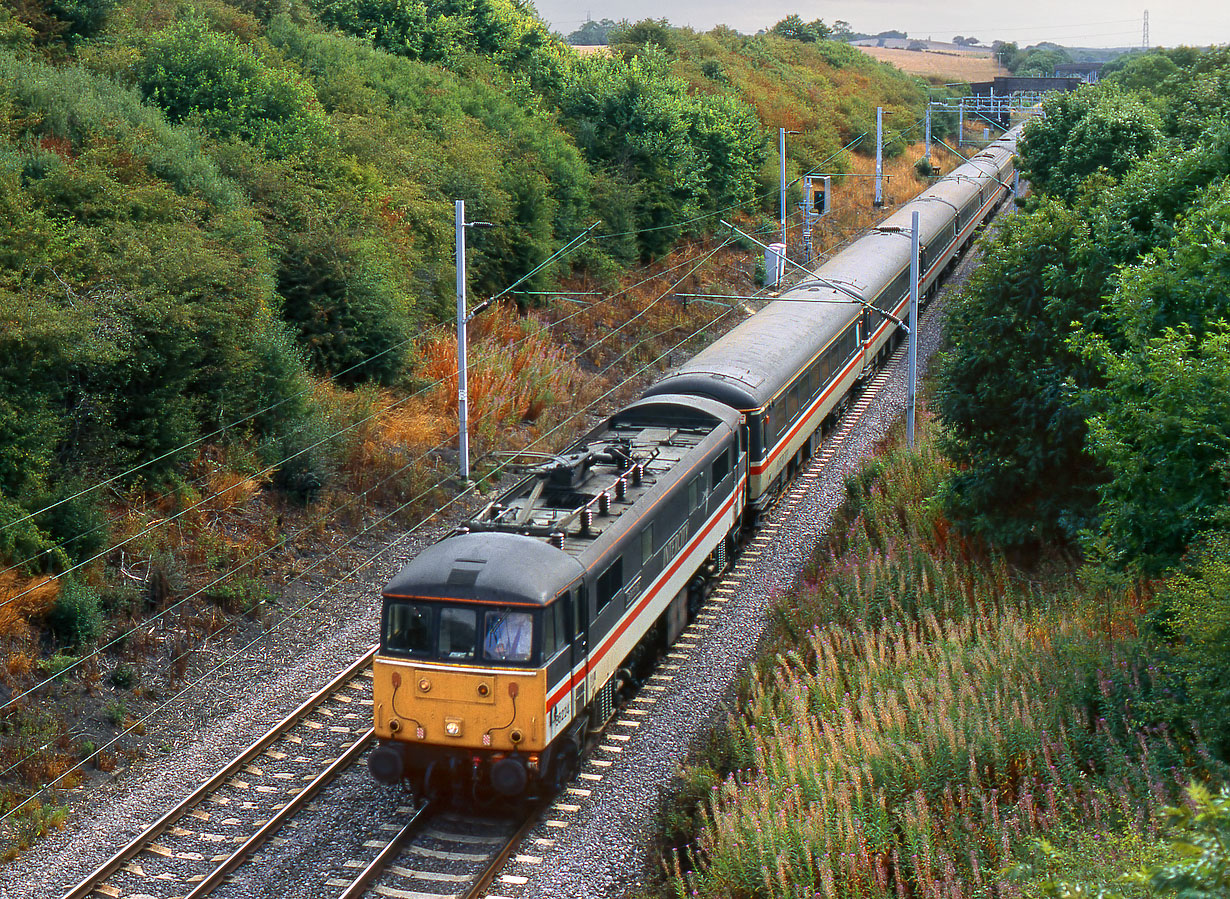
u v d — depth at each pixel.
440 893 11.41
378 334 26.03
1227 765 10.73
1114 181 20.66
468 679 12.29
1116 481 13.57
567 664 12.91
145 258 20.05
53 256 19.31
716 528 19.50
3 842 12.52
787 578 20.33
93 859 12.10
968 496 19.23
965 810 11.23
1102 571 15.05
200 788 13.35
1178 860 5.89
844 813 11.14
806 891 10.14
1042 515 18.52
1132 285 14.48
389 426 25.09
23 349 17.05
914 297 25.58
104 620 16.73
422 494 23.39
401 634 12.61
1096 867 9.26
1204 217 14.45
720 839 11.51
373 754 12.49
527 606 12.23
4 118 23.19
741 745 13.82
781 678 14.93
